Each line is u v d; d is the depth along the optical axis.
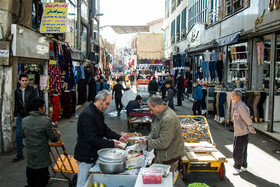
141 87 14.12
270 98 8.25
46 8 8.31
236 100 5.28
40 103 4.09
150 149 4.09
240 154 5.30
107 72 31.00
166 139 3.58
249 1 10.04
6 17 6.54
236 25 11.30
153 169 3.02
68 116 11.23
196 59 18.08
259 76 10.31
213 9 14.44
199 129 6.11
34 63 8.31
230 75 12.45
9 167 5.72
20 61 7.27
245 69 10.71
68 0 14.23
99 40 26.95
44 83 8.92
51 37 9.34
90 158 3.54
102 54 28.52
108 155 3.31
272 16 8.31
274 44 8.22
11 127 6.71
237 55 11.31
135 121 8.71
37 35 8.17
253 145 7.36
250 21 9.97
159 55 32.53
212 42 13.54
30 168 4.08
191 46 18.62
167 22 30.09
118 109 12.42
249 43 10.37
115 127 9.89
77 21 16.64
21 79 5.96
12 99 6.71
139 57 32.34
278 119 9.95
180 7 23.23
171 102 12.30
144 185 2.84
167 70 24.91
